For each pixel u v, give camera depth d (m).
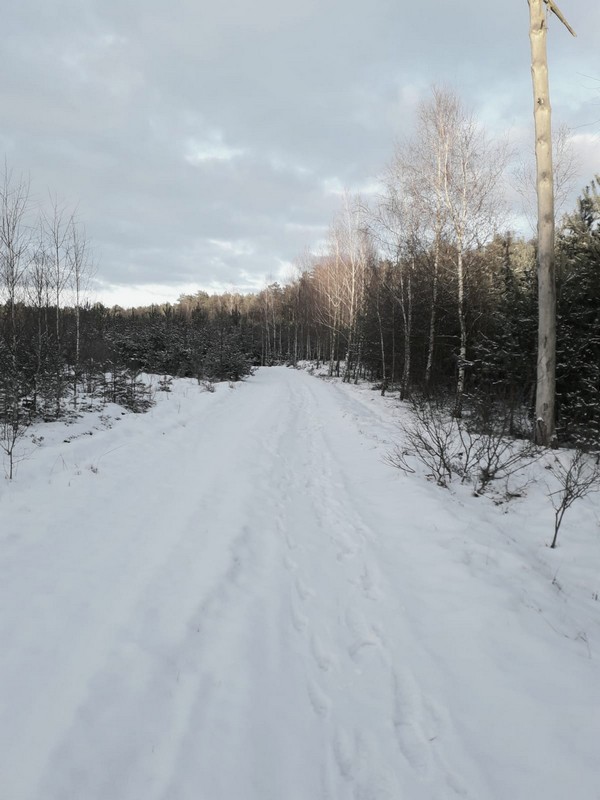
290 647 3.45
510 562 4.45
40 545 4.64
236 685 2.99
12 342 12.02
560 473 7.34
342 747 2.55
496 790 2.16
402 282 20.78
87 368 16.64
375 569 4.52
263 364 61.44
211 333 31.52
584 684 2.83
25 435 8.71
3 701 2.65
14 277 12.20
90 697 2.74
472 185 14.97
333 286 38.28
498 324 13.36
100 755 2.36
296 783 2.33
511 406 9.42
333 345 38.09
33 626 3.39
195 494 6.55
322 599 4.12
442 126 15.73
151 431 10.29
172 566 4.46
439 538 4.98
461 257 14.92
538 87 8.72
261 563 4.75
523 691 2.78
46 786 2.14
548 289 8.72
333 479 7.68
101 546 4.78
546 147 8.73
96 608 3.69
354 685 3.04
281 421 13.13
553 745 2.38
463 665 3.06
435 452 7.58
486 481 6.96
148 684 2.90
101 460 7.74
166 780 2.26
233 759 2.44
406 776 2.33
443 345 21.09
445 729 2.57
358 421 12.89
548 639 3.29
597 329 10.21
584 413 9.34
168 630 3.46
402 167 18.98
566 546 5.21
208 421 12.46
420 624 3.57
